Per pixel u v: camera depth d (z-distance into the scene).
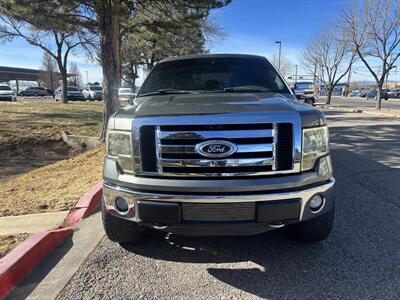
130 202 3.25
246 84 4.74
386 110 24.36
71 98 44.12
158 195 3.12
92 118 17.88
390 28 22.84
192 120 3.06
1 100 38.25
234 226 3.12
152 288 3.20
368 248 3.84
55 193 5.83
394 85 106.19
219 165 3.06
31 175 7.56
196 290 3.16
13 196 5.80
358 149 9.52
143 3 12.31
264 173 3.10
